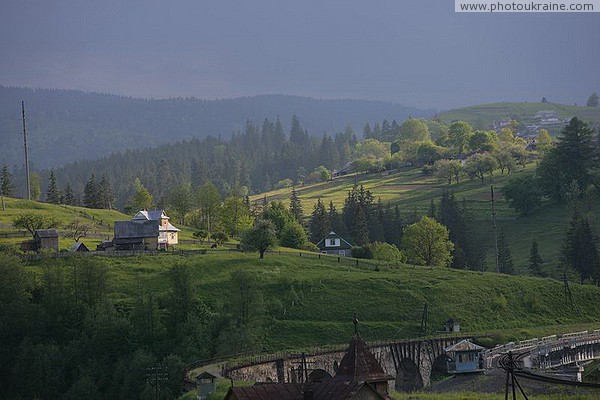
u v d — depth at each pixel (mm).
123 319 198750
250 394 98312
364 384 99375
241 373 170125
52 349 189125
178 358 179125
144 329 198625
